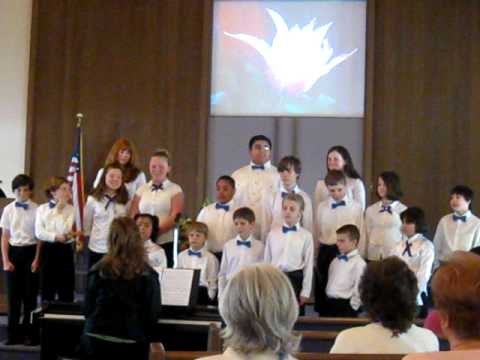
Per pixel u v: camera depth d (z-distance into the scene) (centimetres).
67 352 508
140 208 646
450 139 946
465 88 947
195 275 505
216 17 978
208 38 971
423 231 616
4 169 981
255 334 244
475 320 214
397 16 956
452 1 951
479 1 947
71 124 984
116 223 464
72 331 509
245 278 247
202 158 967
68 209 652
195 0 980
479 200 937
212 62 975
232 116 971
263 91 970
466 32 949
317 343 450
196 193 970
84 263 820
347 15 962
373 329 321
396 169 948
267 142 675
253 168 675
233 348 248
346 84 960
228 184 648
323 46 963
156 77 981
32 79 983
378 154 952
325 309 625
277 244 606
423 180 947
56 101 985
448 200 943
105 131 983
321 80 963
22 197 663
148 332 464
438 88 950
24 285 657
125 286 457
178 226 649
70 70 984
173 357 286
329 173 639
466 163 944
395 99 953
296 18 966
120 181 644
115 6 985
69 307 516
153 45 983
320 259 638
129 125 980
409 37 955
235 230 639
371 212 661
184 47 980
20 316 665
